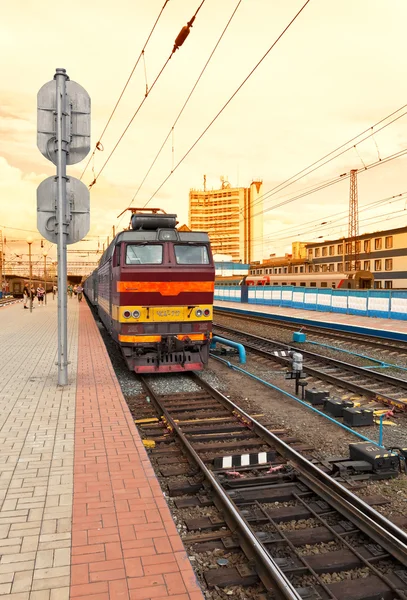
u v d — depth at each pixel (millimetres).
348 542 4277
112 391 7887
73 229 8055
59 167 7793
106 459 4922
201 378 10742
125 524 3613
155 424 7645
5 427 5961
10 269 75688
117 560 3148
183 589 2865
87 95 7992
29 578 2955
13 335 16656
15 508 3861
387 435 7281
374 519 4535
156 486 4281
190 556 4023
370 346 16344
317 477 5480
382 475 5629
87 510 3830
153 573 3016
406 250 41344
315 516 4688
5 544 3332
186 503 4926
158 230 10891
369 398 9414
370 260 46812
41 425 6047
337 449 6645
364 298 24766
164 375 11672
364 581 3734
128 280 10438
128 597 2787
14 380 8789
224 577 3711
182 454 6324
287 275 47531
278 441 6449
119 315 10633
